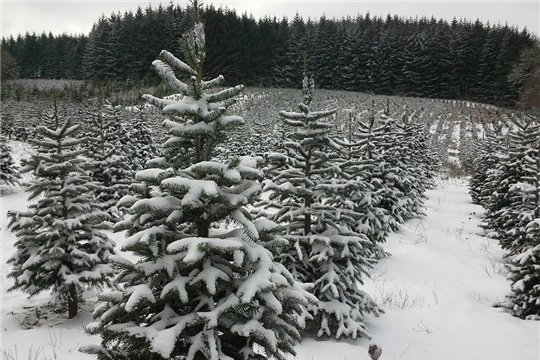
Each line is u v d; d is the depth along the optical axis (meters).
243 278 3.92
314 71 86.62
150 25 69.19
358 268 8.36
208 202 3.84
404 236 17.66
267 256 3.86
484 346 7.81
